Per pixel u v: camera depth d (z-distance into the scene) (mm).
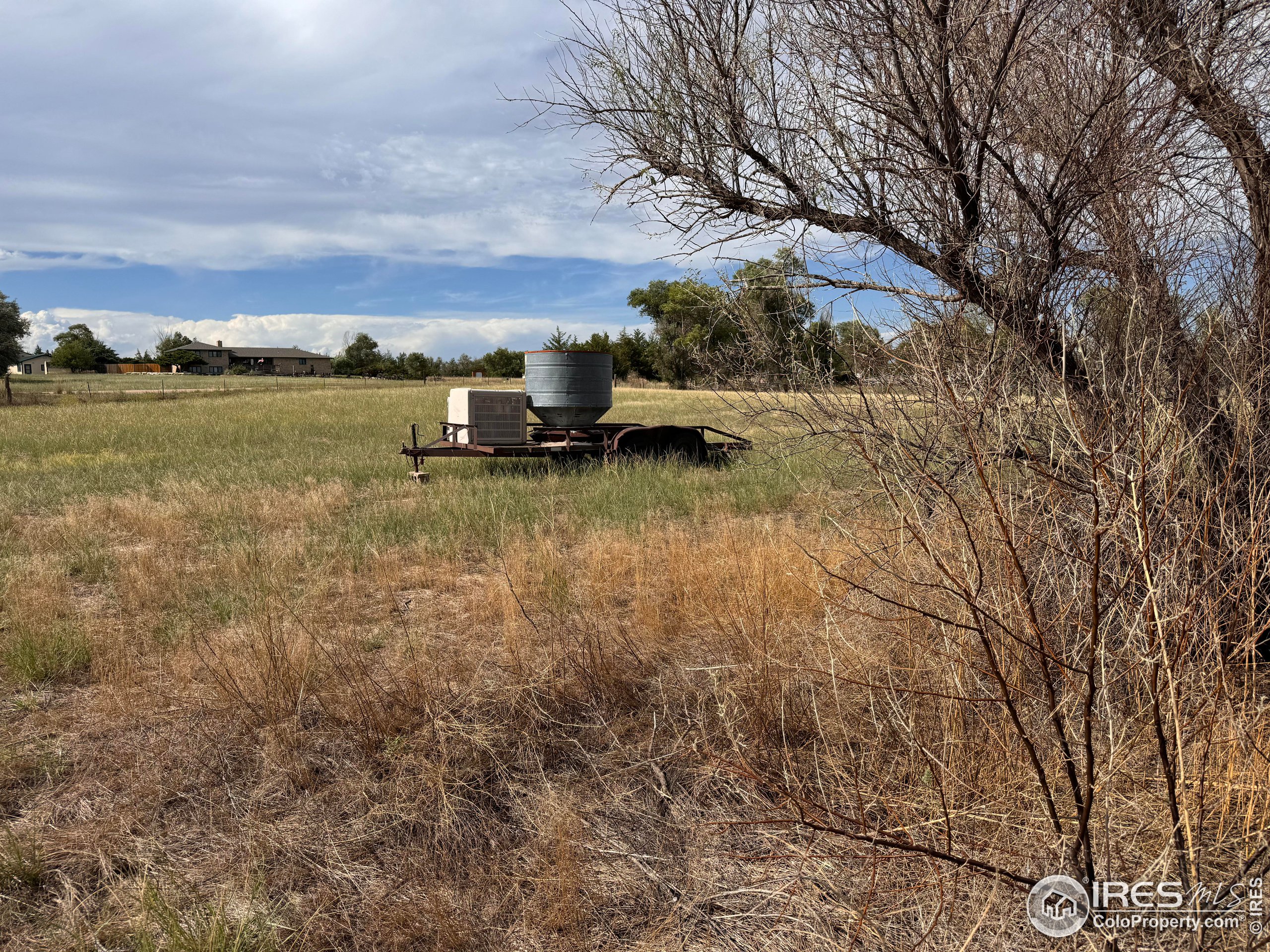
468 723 3727
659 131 4129
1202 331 3223
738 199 4137
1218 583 2445
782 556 5531
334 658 4488
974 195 3586
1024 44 3283
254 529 8578
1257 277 3186
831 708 3533
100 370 129625
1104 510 2490
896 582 3229
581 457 12969
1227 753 2387
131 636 5199
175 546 7777
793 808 2838
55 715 4004
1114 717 2504
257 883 2658
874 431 3508
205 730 3768
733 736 3215
